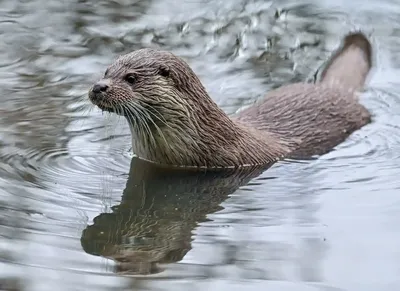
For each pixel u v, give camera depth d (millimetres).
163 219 27734
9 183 29719
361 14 48188
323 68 41938
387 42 44938
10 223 26656
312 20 47656
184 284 23047
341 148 34188
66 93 38156
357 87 40000
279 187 30625
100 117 36094
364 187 30469
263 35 45812
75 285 22875
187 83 31547
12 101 37281
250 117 34906
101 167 31891
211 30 46062
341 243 25750
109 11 47688
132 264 24297
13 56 42000
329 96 37031
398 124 36719
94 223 27078
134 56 31281
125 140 34562
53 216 27422
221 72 41500
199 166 32250
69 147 33406
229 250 25375
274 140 33688
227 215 28078
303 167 32375
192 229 26891
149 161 32656
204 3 49281
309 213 28141
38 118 35719
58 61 41562
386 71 41844
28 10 47531
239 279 23438
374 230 26672
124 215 27875
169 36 45188
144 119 31375
